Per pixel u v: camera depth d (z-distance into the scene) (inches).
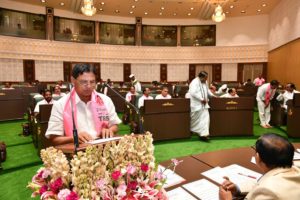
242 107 212.8
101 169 36.8
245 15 578.9
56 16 525.3
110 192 35.9
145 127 192.5
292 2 419.8
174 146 187.9
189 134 208.5
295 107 202.5
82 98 68.6
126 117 268.2
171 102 200.2
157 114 196.1
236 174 67.1
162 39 603.2
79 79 65.2
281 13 479.2
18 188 117.6
